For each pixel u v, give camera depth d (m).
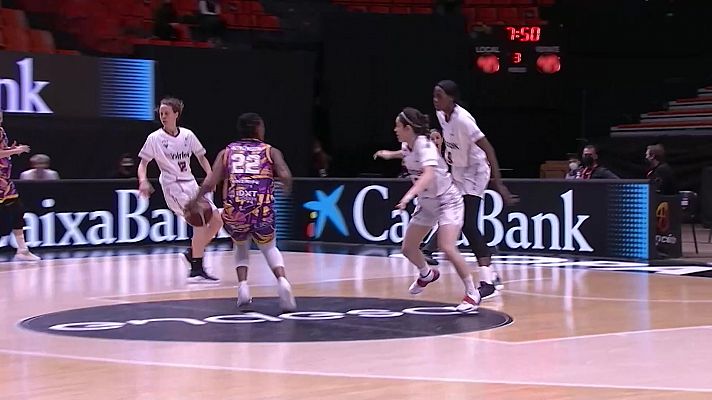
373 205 15.88
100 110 17.86
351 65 20.31
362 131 20.39
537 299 9.89
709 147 21.25
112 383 6.19
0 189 13.16
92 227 15.23
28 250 13.81
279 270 9.12
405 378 6.32
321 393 5.91
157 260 13.54
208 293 10.31
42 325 8.34
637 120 23.94
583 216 14.34
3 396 5.87
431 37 20.52
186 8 20.94
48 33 18.95
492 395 5.86
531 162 21.70
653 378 6.32
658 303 9.63
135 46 18.72
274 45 20.75
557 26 21.48
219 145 19.11
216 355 7.07
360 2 22.56
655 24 24.16
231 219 9.03
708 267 12.91
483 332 8.02
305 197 16.48
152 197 15.77
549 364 6.76
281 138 19.64
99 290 10.52
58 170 17.47
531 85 21.23
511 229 14.86
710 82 24.06
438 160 8.85
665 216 14.47
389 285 10.95
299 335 7.86
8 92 16.89
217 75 19.03
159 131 10.98
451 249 8.95
